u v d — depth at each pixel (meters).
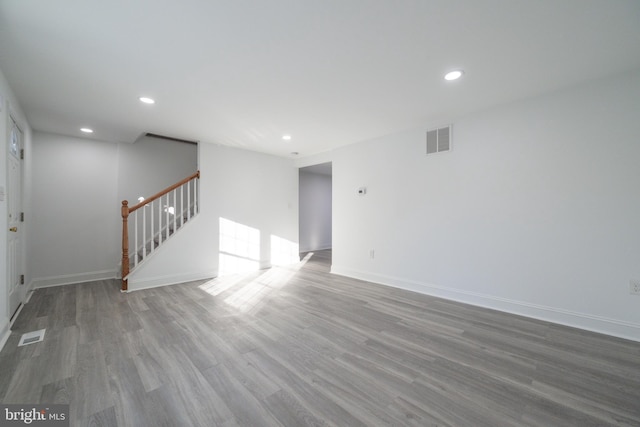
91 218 4.45
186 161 5.30
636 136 2.37
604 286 2.52
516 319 2.87
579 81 2.55
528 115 2.92
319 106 3.12
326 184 8.39
